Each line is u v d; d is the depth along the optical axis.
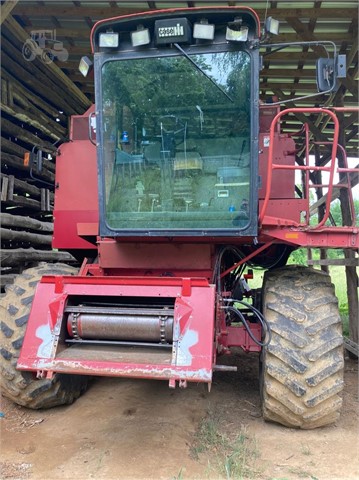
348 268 6.18
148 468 2.90
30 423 3.61
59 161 4.55
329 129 9.58
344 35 6.53
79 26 6.81
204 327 2.90
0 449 3.16
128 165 3.54
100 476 2.81
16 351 3.49
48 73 7.29
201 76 3.38
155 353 3.12
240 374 5.00
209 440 3.29
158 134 3.50
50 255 7.27
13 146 6.20
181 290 3.06
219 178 3.45
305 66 7.45
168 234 3.45
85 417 3.70
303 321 3.36
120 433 3.39
